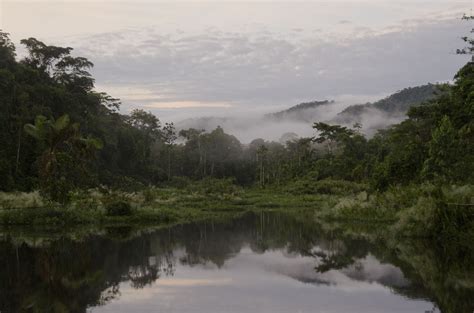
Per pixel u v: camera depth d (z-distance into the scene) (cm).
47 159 3019
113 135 7219
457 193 2364
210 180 7056
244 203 5303
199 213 3925
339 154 8194
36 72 5534
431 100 4375
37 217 2917
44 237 2397
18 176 4609
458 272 1468
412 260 1683
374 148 8138
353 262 1669
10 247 2038
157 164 9488
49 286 1303
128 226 2984
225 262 1694
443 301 1128
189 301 1134
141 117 10081
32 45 6316
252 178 10238
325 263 1659
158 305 1098
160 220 3341
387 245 2052
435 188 2472
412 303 1114
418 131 4278
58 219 2939
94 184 3981
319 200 5469
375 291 1235
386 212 3016
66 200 3089
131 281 1369
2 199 3222
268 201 5462
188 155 10288
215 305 1102
